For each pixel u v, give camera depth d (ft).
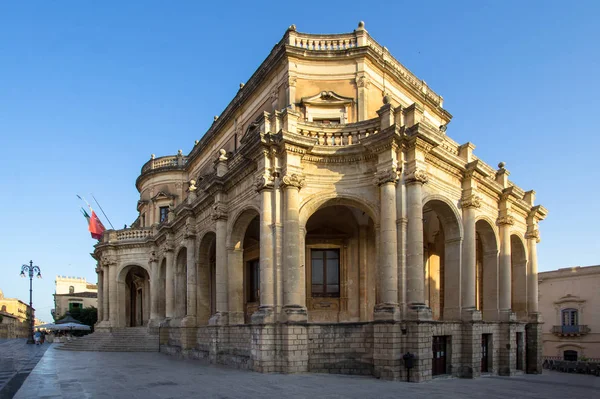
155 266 111.86
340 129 58.08
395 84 79.30
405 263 51.80
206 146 105.81
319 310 67.92
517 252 84.23
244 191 64.08
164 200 120.47
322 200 56.34
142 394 39.60
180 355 80.79
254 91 83.25
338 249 70.28
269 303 53.78
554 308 135.85
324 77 73.00
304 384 43.93
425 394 40.22
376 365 49.62
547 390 47.19
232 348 63.62
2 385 46.70
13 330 325.42
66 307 257.14
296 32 73.56
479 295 81.00
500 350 67.82
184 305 92.53
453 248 61.57
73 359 78.64
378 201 54.75
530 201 86.02
